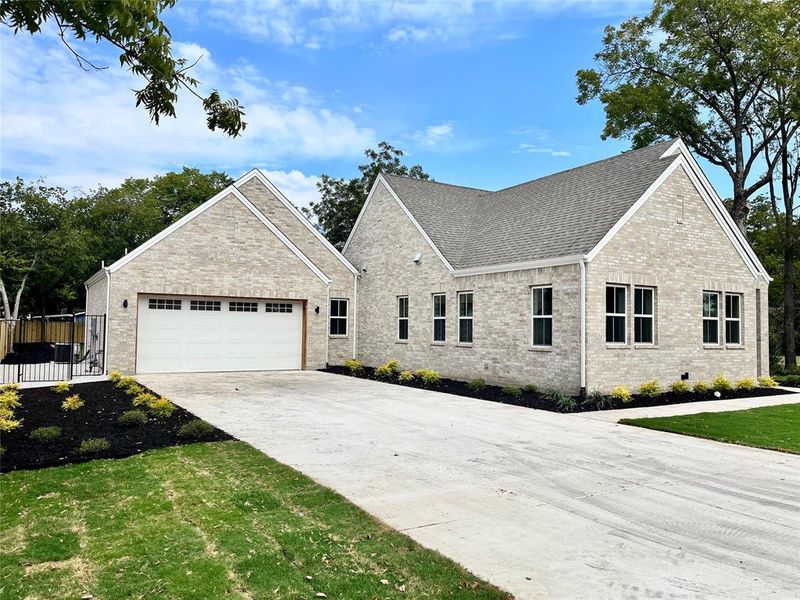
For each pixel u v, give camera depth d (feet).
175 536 17.10
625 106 94.48
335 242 127.65
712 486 23.94
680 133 98.07
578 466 26.89
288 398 47.60
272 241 71.15
